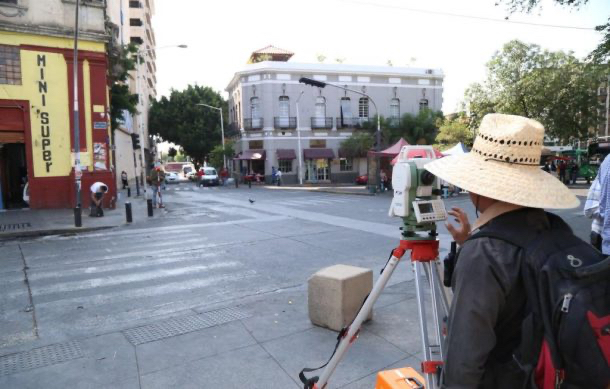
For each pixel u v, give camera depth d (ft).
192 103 177.47
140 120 90.84
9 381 11.82
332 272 15.23
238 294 19.45
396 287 19.51
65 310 17.67
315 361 12.56
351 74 138.21
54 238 35.99
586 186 91.91
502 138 4.81
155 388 11.29
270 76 132.87
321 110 137.80
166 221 45.19
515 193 4.49
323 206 59.98
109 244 32.55
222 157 147.13
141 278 22.47
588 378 3.63
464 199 66.64
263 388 11.17
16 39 49.85
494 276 4.13
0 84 49.62
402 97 142.61
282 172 136.26
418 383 8.13
